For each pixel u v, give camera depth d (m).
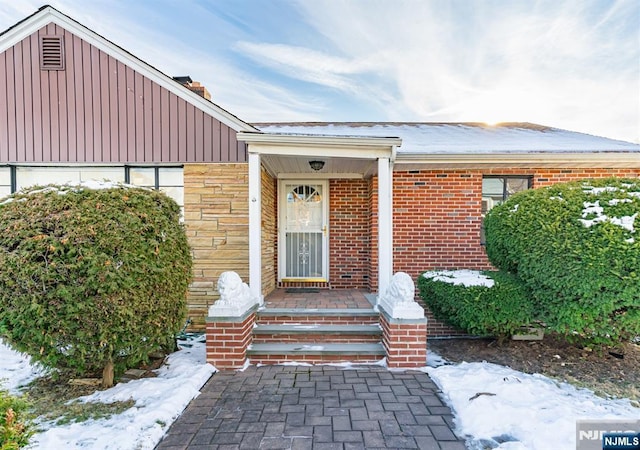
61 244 3.03
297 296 6.02
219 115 5.69
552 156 5.62
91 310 3.09
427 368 4.03
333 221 7.06
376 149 4.96
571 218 3.75
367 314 4.87
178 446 2.53
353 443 2.57
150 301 3.44
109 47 5.59
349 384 3.63
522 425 2.71
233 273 4.41
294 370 4.05
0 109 5.56
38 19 5.54
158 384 3.52
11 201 3.30
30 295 2.96
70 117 5.59
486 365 4.14
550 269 3.83
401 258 6.15
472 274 5.00
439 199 6.16
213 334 4.12
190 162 5.66
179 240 3.94
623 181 4.12
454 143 6.26
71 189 3.37
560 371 4.02
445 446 2.53
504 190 6.26
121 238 3.25
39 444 2.46
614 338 3.90
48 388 3.59
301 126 8.26
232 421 2.88
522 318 4.24
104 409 3.08
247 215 5.67
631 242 3.40
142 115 5.64
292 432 2.72
